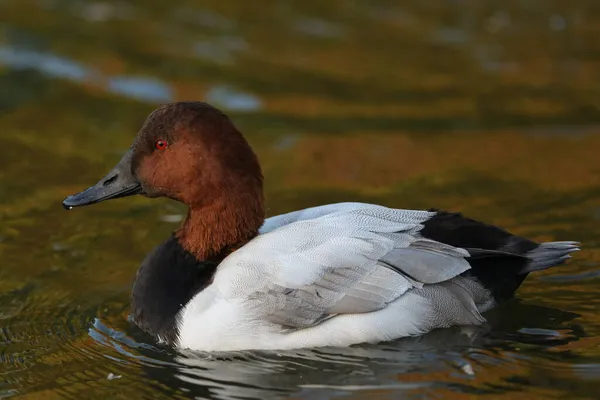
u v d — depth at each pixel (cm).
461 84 1625
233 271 842
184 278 877
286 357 825
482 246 848
